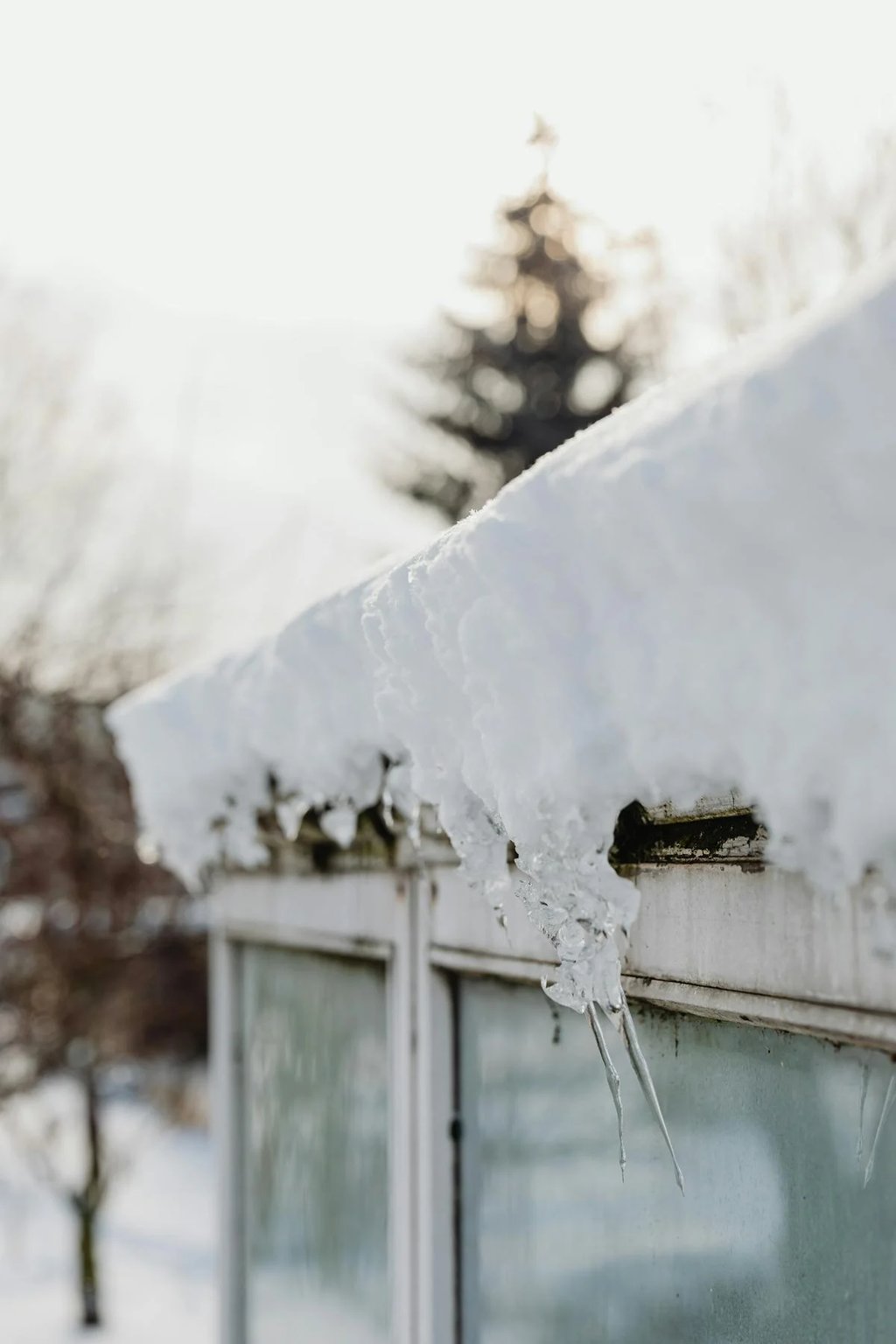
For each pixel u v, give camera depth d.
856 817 0.78
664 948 1.24
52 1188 8.49
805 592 0.80
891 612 0.75
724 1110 1.30
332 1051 2.45
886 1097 1.04
